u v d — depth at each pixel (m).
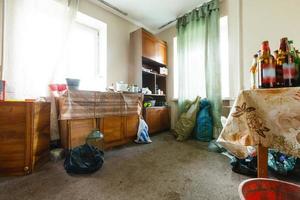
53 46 2.13
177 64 3.42
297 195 0.61
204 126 2.67
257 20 2.36
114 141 2.29
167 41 3.74
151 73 3.32
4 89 1.52
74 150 1.56
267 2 2.27
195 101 2.93
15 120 1.40
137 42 3.12
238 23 2.53
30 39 1.90
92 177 1.36
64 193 1.12
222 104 2.72
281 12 2.16
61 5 2.22
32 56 1.92
